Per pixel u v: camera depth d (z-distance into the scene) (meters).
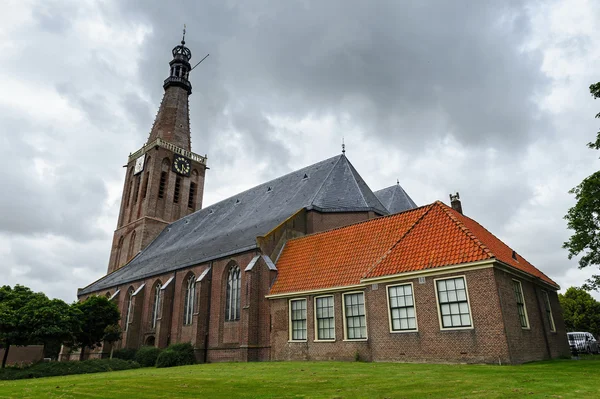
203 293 34.09
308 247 29.25
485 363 16.80
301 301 25.64
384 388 10.96
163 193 61.09
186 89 69.38
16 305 31.17
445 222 21.38
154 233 58.47
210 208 54.00
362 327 21.81
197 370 20.83
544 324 21.27
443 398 9.22
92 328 36.69
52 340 30.48
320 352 23.36
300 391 11.00
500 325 16.75
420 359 18.72
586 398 8.88
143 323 42.22
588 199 22.98
